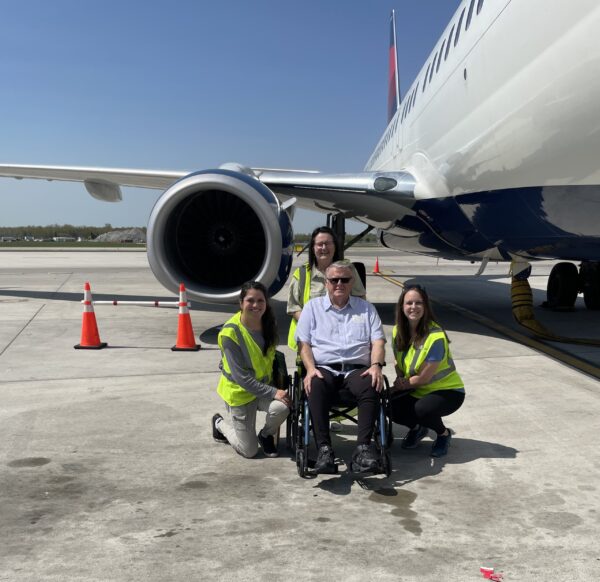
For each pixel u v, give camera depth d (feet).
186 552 7.72
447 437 11.37
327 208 30.09
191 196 21.74
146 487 9.78
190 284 21.12
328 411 10.25
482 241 23.13
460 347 21.17
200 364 18.54
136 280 51.21
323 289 12.69
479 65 19.89
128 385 16.05
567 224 18.10
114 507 9.04
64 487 9.74
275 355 11.66
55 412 13.69
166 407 14.11
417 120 28.25
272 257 20.61
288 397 10.82
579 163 15.89
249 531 8.31
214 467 10.71
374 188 25.23
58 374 17.26
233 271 22.58
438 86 24.97
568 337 23.27
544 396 14.85
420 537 8.14
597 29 13.92
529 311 24.52
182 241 22.41
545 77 15.83
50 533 8.22
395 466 10.79
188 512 8.89
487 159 19.44
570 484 9.85
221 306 32.76
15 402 14.46
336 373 10.74
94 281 50.08
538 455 11.13
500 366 18.11
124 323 26.78
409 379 11.07
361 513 8.88
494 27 18.95
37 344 21.86
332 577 7.14
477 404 14.25
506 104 17.85
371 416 10.07
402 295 11.21
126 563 7.45
